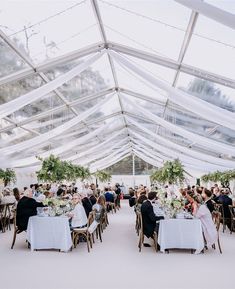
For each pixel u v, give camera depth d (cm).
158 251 644
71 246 655
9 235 821
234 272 494
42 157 1073
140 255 609
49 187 1232
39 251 640
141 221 659
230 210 842
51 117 1044
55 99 938
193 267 523
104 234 854
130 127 1623
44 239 650
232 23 301
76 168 1354
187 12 509
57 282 443
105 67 872
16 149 867
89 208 859
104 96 1055
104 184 2544
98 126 1390
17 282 443
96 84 954
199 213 664
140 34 630
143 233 664
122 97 1041
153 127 1402
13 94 792
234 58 571
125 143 2150
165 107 1012
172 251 645
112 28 656
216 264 542
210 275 478
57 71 788
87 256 600
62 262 555
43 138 892
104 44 735
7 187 1100
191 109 654
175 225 636
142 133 1648
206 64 625
